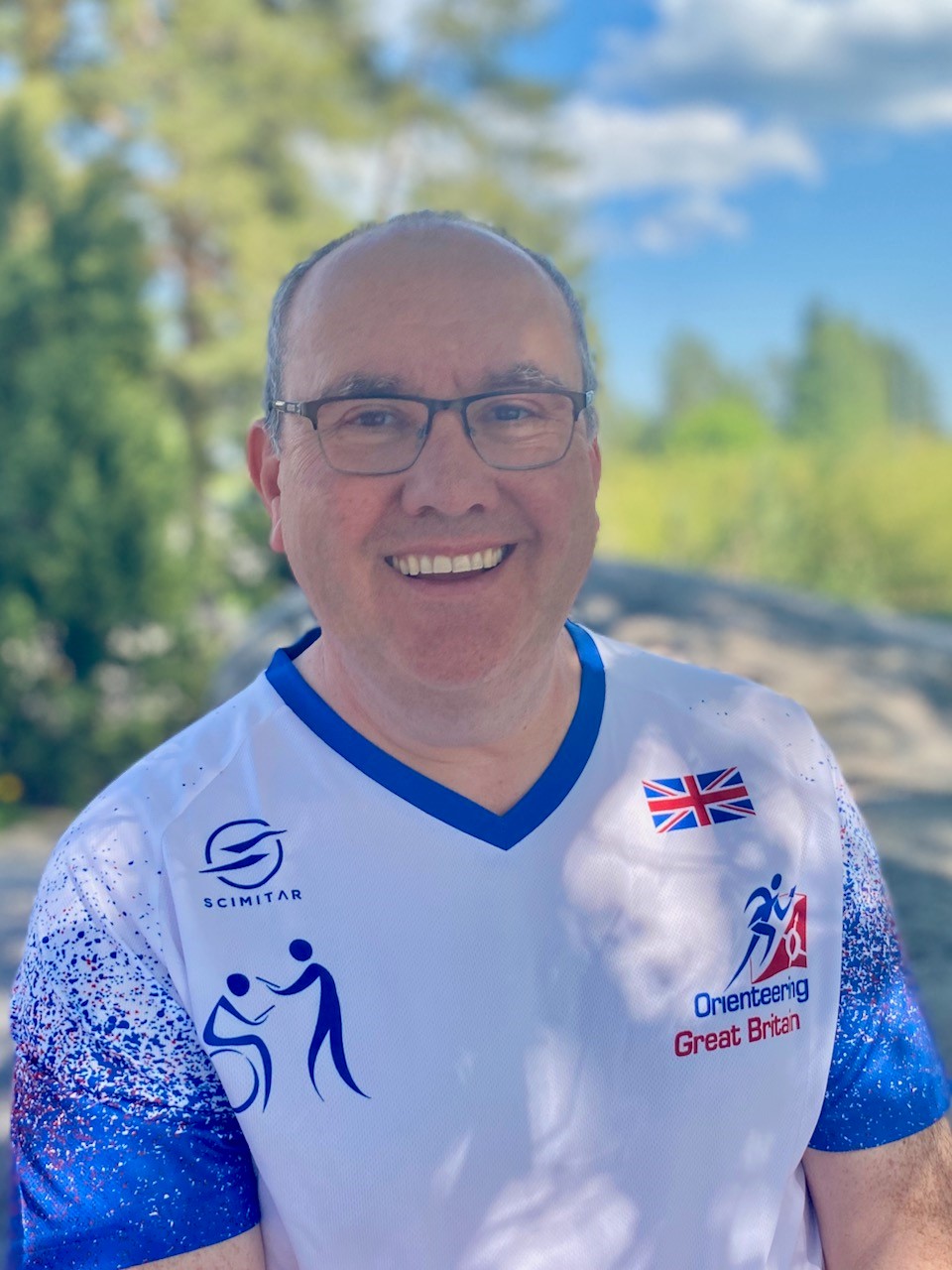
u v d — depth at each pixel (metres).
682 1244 1.27
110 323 9.20
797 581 16.59
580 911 1.30
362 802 1.30
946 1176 1.37
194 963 1.24
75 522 8.59
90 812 1.33
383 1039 1.24
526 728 1.34
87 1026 1.21
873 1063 1.35
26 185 9.35
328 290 1.28
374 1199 1.22
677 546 17.64
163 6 15.70
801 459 18.19
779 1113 1.31
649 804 1.37
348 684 1.34
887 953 1.41
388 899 1.28
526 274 1.31
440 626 1.26
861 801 3.96
